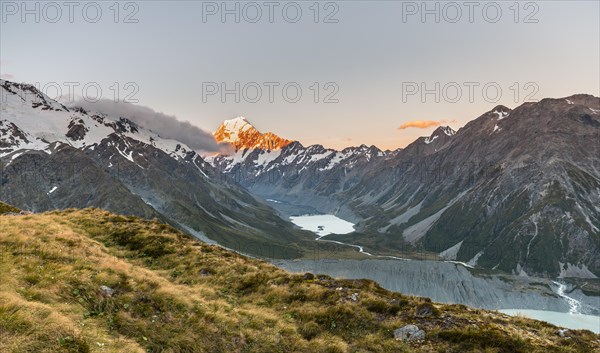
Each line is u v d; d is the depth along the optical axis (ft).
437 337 66.33
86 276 69.10
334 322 72.13
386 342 66.18
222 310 72.54
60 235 92.99
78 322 55.16
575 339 65.21
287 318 73.72
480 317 73.05
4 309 49.39
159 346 57.93
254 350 62.75
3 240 80.38
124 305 64.59
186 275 93.91
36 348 44.75
